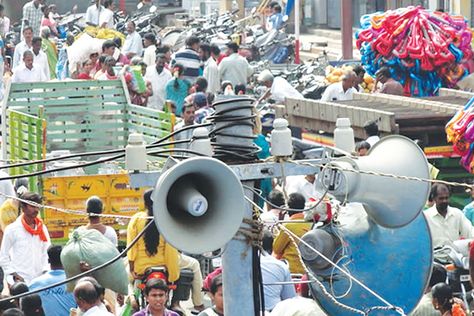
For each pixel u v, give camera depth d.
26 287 17.53
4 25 54.00
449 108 24.88
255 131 12.41
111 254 18.25
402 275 13.73
